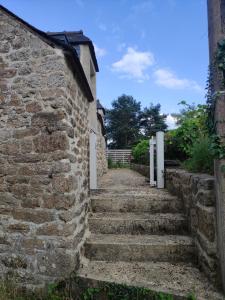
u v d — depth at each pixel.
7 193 3.36
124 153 19.22
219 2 2.83
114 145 34.69
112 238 3.90
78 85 3.95
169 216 4.28
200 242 3.33
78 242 3.45
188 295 2.68
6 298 3.05
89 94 4.47
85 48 6.18
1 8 3.38
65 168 3.20
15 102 3.36
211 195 3.02
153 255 3.62
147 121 35.88
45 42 3.29
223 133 2.75
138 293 2.84
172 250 3.61
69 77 3.45
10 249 3.32
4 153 3.38
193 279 3.08
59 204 3.19
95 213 4.59
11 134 3.36
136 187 6.16
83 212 3.88
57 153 3.21
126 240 3.80
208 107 3.19
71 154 3.36
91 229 4.21
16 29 3.39
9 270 3.31
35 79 3.31
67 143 3.23
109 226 4.18
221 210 2.74
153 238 3.87
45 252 3.20
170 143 6.87
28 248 3.25
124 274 3.21
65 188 3.18
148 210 4.61
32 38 3.34
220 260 2.84
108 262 3.59
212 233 2.98
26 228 3.27
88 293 2.99
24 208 3.29
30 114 3.31
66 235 3.15
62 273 3.14
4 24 3.43
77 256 3.33
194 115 6.54
